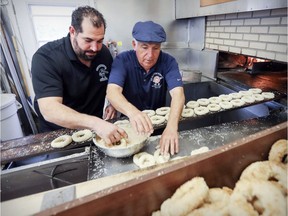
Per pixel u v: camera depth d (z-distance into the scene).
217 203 0.54
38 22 2.66
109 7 2.66
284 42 1.55
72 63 1.19
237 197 0.55
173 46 2.96
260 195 0.54
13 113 1.86
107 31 2.75
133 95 1.39
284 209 0.51
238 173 0.65
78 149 1.02
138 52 1.20
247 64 2.42
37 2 2.53
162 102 1.52
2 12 2.40
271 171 0.60
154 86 1.37
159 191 0.54
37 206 0.59
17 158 0.92
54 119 0.95
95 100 1.43
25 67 2.74
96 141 0.93
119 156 0.87
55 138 1.08
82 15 1.01
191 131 1.11
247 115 1.88
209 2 2.12
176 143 0.93
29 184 0.79
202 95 2.35
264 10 1.66
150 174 0.52
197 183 0.54
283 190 0.56
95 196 0.45
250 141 0.61
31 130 2.70
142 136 0.97
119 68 1.25
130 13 2.73
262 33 1.73
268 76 2.13
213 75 2.38
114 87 1.17
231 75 2.23
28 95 2.79
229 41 2.15
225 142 1.02
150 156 0.88
